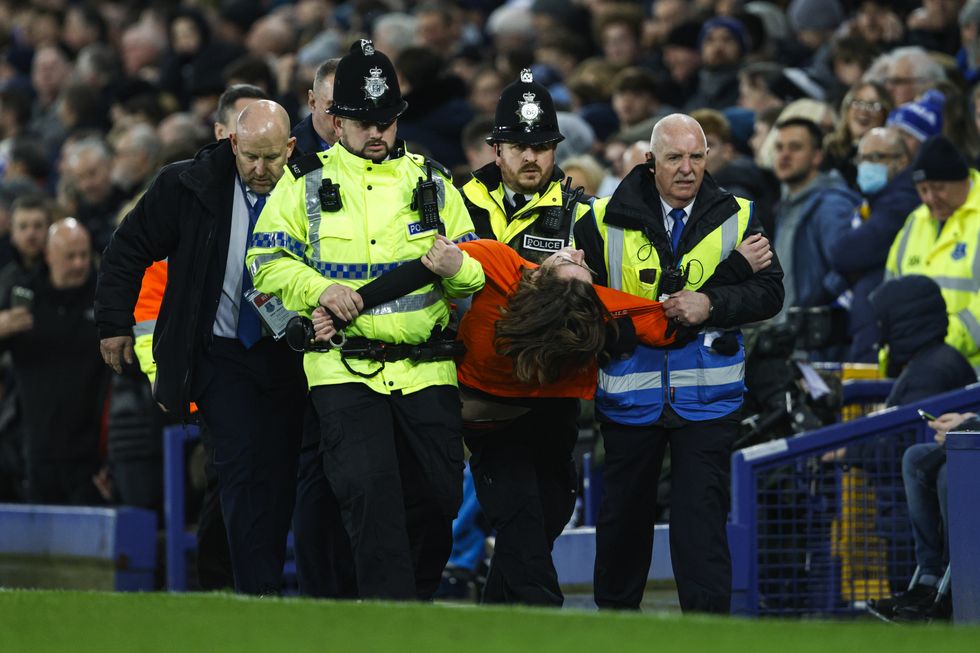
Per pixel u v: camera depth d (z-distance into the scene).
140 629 16.14
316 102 23.75
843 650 14.20
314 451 23.08
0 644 15.49
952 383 25.94
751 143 36.25
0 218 42.44
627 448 21.94
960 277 28.33
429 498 20.78
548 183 22.72
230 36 54.72
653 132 21.75
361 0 49.22
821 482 26.02
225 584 26.19
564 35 45.72
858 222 31.25
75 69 57.94
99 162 41.31
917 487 23.47
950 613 22.92
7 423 36.66
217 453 22.31
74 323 34.78
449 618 16.23
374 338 20.47
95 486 35.06
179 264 22.31
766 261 21.58
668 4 44.91
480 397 21.42
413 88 37.47
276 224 20.75
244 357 22.30
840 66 37.00
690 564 21.36
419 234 20.73
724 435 21.78
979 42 35.78
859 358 30.66
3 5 66.75
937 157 28.28
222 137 24.95
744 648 14.35
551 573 21.59
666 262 21.72
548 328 20.33
